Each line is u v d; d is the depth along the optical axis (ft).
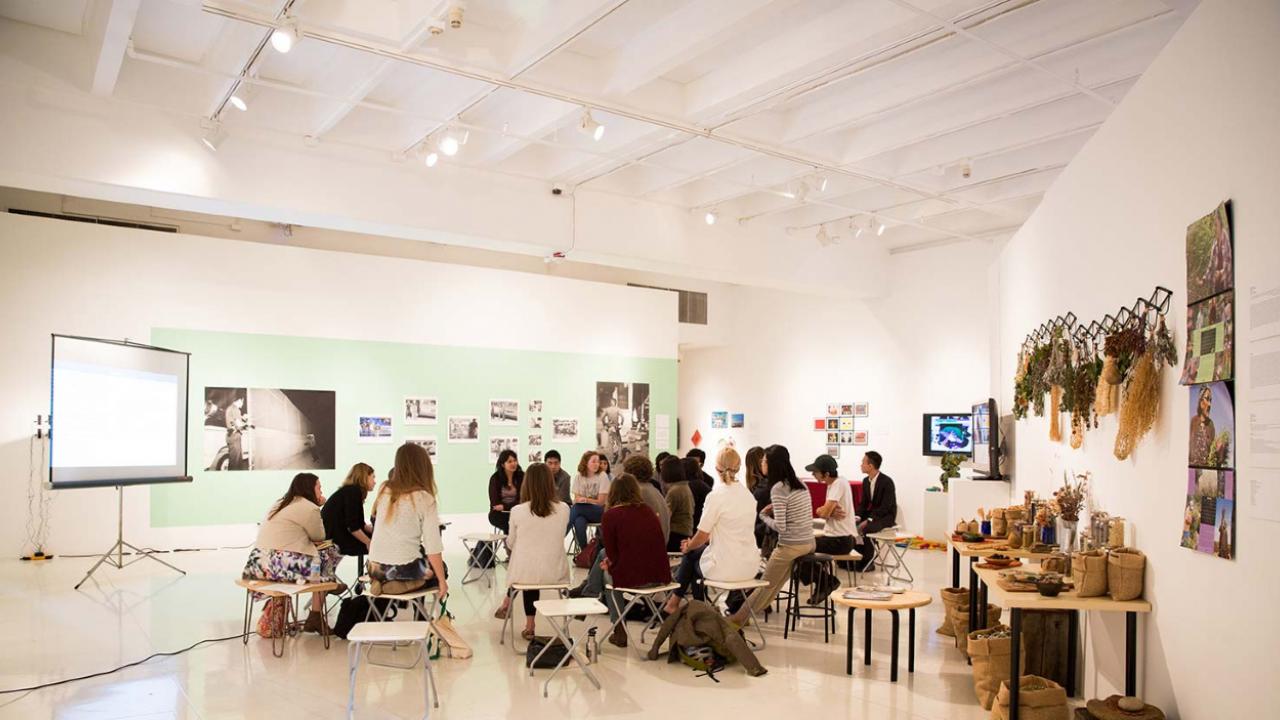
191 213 37.35
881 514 31.71
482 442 40.88
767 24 21.75
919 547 40.06
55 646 20.40
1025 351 25.66
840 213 37.06
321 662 19.47
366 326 38.19
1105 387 15.65
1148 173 14.61
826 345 48.29
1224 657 11.14
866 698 17.30
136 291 33.58
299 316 36.68
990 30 21.50
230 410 35.01
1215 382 11.37
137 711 16.05
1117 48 21.65
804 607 24.95
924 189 31.71
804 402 49.52
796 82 22.70
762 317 52.75
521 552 20.63
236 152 26.35
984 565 18.10
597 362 44.96
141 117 24.82
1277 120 9.97
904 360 43.93
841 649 21.15
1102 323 17.42
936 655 20.59
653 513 20.74
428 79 26.03
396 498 19.04
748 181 33.37
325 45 23.73
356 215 28.43
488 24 22.06
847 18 20.62
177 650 20.25
